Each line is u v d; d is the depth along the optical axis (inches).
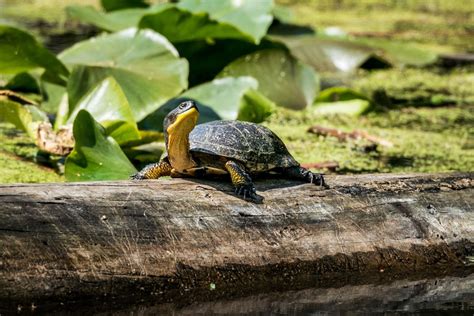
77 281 263.1
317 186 318.3
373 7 1184.8
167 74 502.3
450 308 292.2
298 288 296.2
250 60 610.2
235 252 288.5
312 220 306.2
